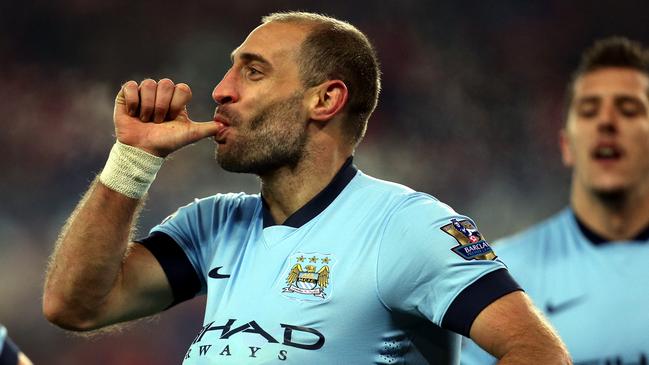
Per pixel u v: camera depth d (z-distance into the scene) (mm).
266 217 9805
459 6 61000
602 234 14453
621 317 13938
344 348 8695
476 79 59438
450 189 56531
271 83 9633
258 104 9602
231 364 8805
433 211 9055
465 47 60219
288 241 9398
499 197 56219
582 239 14602
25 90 56438
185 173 51281
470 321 8453
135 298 10078
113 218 9570
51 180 53344
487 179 56719
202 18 59844
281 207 9781
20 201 51812
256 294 9148
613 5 61188
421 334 9125
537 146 57688
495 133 58031
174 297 10359
